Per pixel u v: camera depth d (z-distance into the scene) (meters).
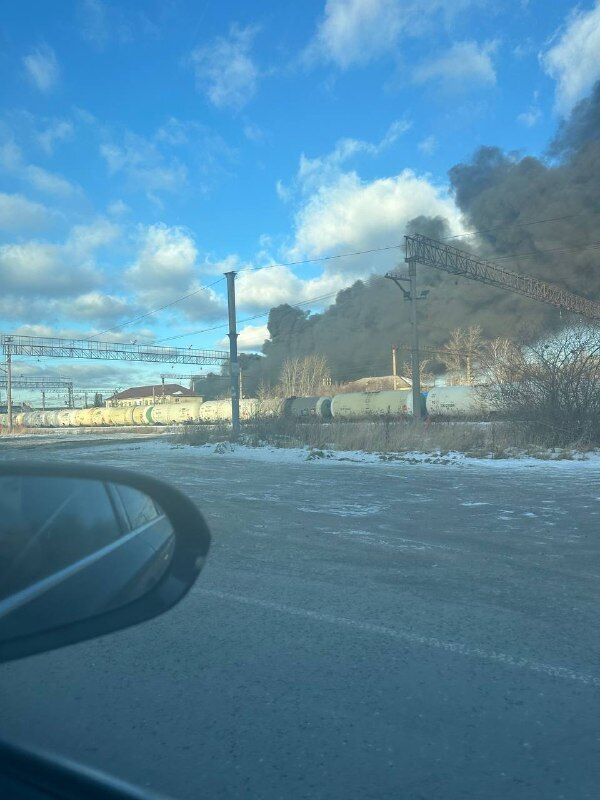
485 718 3.36
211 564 6.80
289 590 5.82
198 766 2.93
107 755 3.03
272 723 3.33
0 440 45.09
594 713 3.41
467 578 6.17
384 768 2.90
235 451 24.17
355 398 43.84
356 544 7.73
